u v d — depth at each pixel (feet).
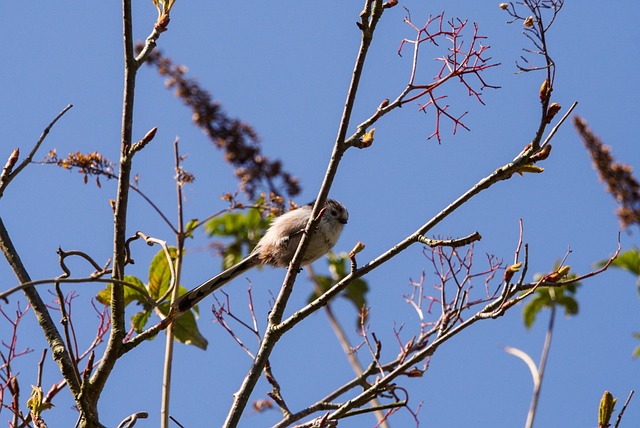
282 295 31.01
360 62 28.45
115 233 27.45
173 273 29.17
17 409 27.14
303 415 33.09
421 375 30.89
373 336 35.86
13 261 29.78
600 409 26.50
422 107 28.25
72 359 26.81
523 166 27.50
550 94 26.94
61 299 26.99
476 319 29.45
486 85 27.76
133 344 27.71
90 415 26.50
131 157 27.27
